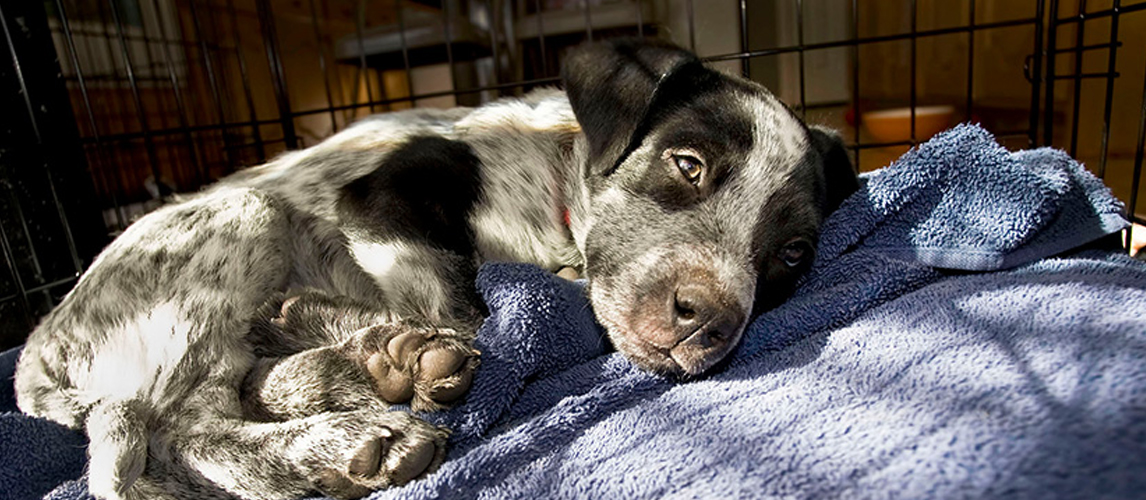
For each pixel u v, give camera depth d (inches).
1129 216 17.1
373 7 52.3
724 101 15.8
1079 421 9.2
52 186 20.7
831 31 41.3
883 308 13.6
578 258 17.6
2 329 21.0
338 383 12.9
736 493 9.6
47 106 21.7
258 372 13.7
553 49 41.4
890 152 39.8
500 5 40.2
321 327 14.5
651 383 13.3
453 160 17.0
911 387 10.8
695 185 15.0
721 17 34.6
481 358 13.1
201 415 13.1
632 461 10.8
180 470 12.4
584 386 13.4
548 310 13.8
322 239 16.6
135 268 14.9
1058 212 14.6
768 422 10.9
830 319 14.1
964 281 14.0
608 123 15.3
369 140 18.0
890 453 9.5
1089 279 12.9
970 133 15.3
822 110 40.9
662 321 13.2
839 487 9.3
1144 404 9.1
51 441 14.1
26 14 21.1
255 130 29.1
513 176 17.2
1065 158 15.4
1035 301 12.3
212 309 14.6
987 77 48.1
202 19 43.0
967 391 10.3
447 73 52.0
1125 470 8.4
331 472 11.6
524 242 17.2
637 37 16.2
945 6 48.9
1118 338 10.6
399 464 11.5
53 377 14.7
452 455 12.1
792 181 15.3
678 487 10.1
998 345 11.2
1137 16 37.5
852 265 15.2
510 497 10.6
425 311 15.3
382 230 15.8
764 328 14.1
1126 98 38.5
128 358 14.3
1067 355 10.5
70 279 20.4
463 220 16.6
